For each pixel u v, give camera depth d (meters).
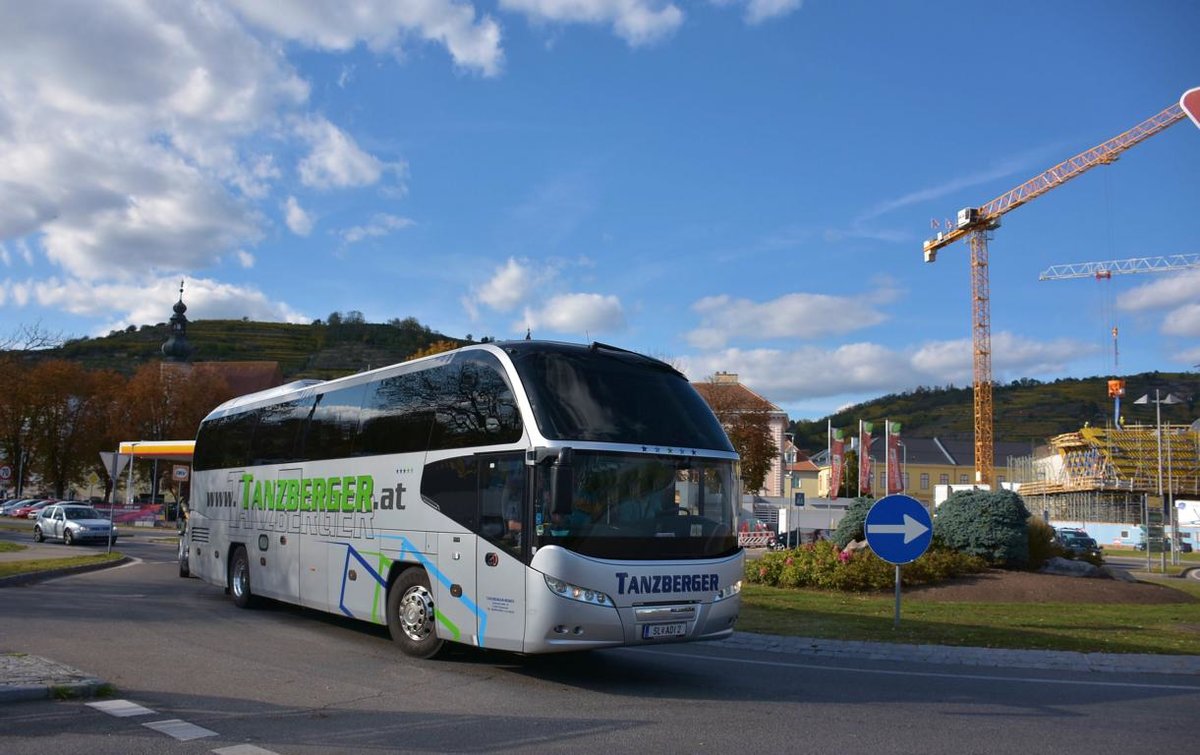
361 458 12.21
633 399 9.89
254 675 9.45
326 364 169.25
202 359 168.12
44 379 71.25
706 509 9.83
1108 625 14.66
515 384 9.68
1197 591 22.81
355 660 10.59
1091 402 186.75
